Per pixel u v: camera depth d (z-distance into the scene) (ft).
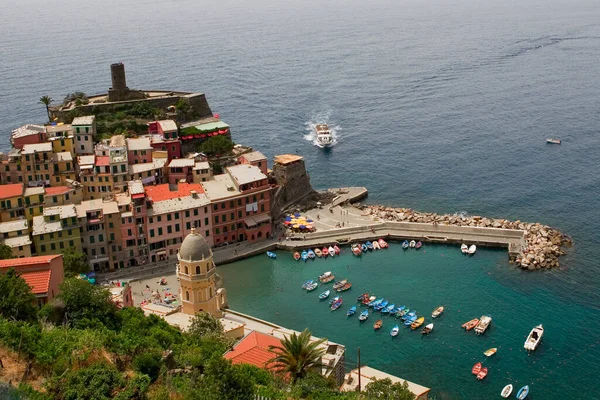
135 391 271.49
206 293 501.15
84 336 308.19
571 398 460.96
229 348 402.52
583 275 631.15
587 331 537.65
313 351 365.81
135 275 637.30
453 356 508.12
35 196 629.51
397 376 483.92
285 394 316.60
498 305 579.89
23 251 579.89
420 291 608.60
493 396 463.01
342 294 605.73
